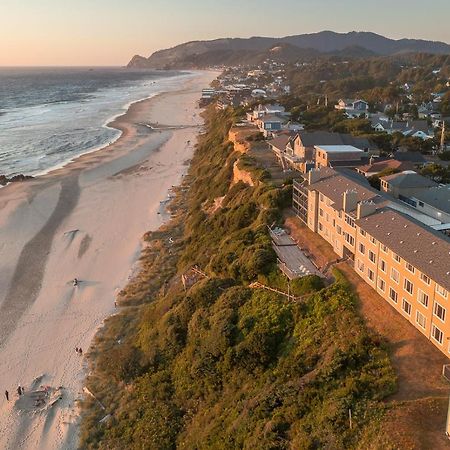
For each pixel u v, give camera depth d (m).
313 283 45.38
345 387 32.59
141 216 92.69
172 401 42.81
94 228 86.81
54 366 51.47
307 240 55.84
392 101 176.38
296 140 90.75
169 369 46.19
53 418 44.78
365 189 52.91
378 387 32.03
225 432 35.44
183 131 180.38
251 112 149.75
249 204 68.06
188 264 66.69
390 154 91.38
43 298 64.38
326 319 40.75
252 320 43.50
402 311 39.31
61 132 181.88
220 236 68.62
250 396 37.44
